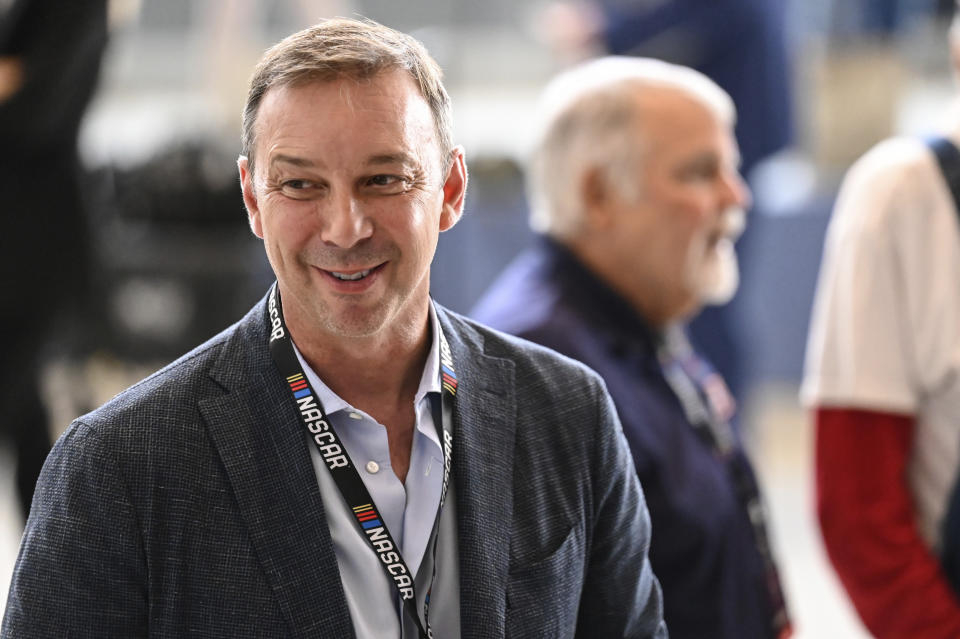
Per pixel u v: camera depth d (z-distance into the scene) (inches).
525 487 128.7
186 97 609.6
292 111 112.7
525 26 612.4
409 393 126.6
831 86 540.1
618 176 204.7
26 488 322.3
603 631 138.9
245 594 116.1
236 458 118.3
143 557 115.5
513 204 494.0
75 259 320.8
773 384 534.6
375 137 112.0
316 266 115.0
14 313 311.1
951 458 199.8
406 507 124.3
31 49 294.5
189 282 367.6
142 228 367.6
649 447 185.2
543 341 191.6
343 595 117.8
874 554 197.8
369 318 116.1
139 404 118.6
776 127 440.5
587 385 136.6
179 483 116.3
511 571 125.5
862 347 199.0
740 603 189.2
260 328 124.9
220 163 375.6
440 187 120.3
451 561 124.3
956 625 194.9
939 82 577.6
